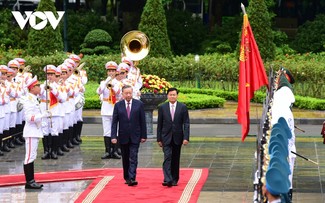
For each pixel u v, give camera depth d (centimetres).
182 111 2291
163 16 5125
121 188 2283
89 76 4847
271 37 5038
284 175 1141
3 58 4978
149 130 3325
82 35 6212
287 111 1773
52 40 5116
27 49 5234
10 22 6181
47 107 2747
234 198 2161
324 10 6819
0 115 2964
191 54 5756
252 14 5025
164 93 3266
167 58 4975
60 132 2905
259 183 1277
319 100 4125
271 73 2192
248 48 1892
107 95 2834
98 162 2775
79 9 6662
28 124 2323
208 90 4647
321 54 5469
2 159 2858
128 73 2939
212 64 4778
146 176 2470
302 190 2270
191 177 2450
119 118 2322
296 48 6066
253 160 2791
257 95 4341
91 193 2220
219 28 6241
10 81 3017
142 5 6762
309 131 3562
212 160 2798
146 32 5106
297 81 4416
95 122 3844
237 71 4619
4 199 2186
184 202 2098
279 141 1295
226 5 6800
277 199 1144
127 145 2322
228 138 3366
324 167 2647
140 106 2327
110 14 6506
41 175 2523
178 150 2306
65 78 2908
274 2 6419
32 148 2322
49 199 2180
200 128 3678
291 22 6812
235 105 4378
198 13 6994
